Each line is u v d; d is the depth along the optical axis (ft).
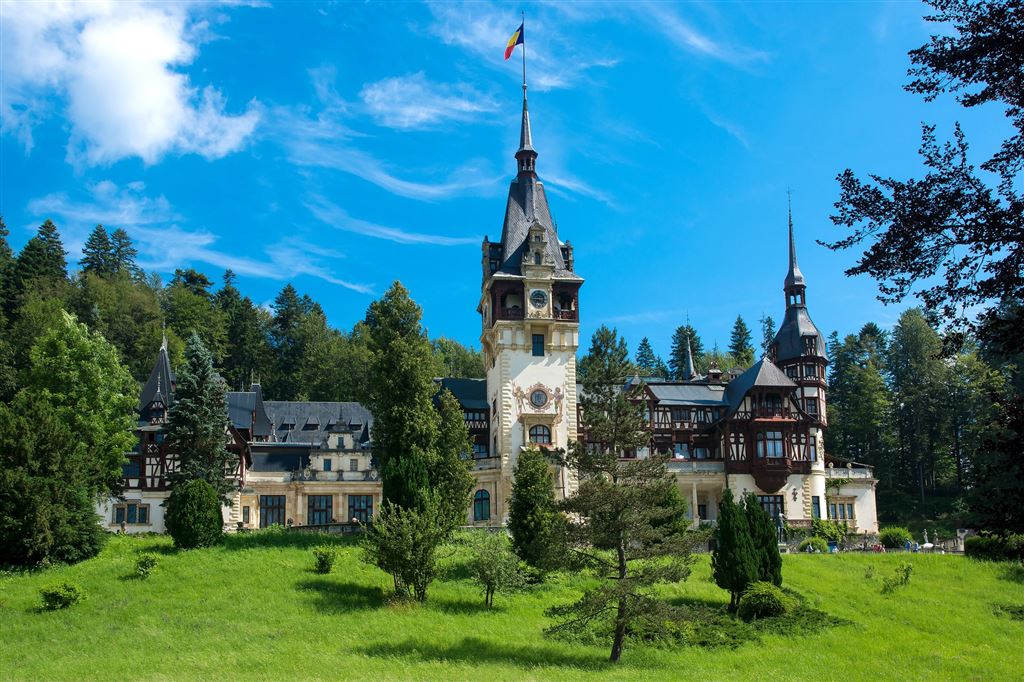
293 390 392.68
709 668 126.82
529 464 179.22
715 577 160.04
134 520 238.07
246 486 257.34
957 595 174.29
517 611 153.69
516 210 261.65
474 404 263.90
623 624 129.90
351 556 177.27
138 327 382.01
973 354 333.21
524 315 246.68
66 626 134.82
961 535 240.12
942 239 61.05
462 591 161.79
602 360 142.92
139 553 175.73
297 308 451.12
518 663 124.47
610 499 130.72
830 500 286.66
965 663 134.21
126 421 218.18
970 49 59.88
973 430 299.58
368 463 268.41
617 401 140.56
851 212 63.46
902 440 345.31
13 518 163.02
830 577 184.03
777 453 268.41
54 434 174.19
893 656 136.77
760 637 143.84
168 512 184.03
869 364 369.50
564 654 131.23
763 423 268.82
